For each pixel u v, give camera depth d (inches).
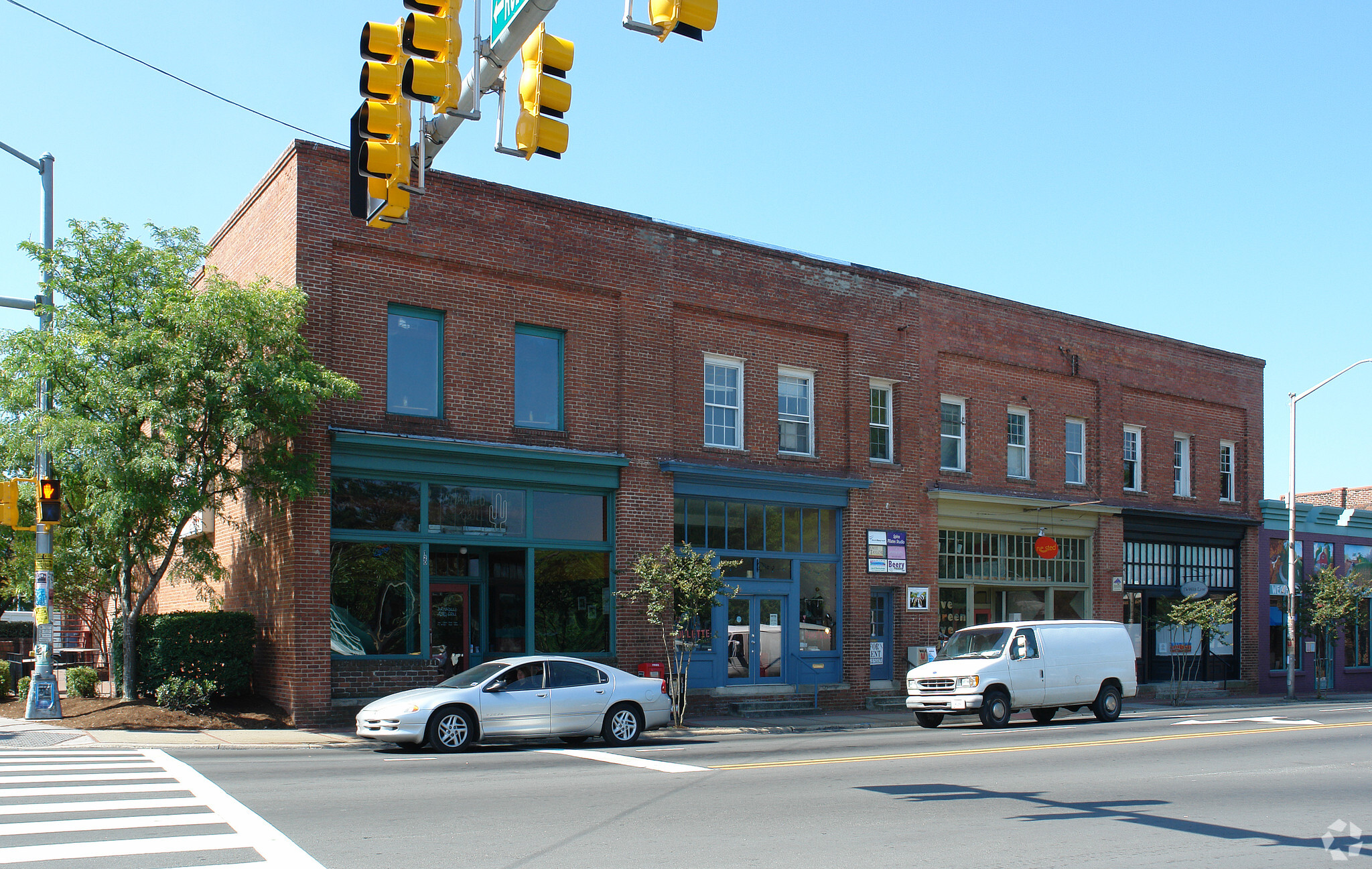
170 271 759.7
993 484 1155.9
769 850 342.0
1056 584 1202.6
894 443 1079.6
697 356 962.7
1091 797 462.0
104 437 685.9
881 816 407.5
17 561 872.3
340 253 791.7
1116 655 922.1
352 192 366.0
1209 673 1346.0
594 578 884.0
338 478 780.0
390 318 813.2
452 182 838.5
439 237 827.4
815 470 1021.8
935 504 1097.4
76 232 754.8
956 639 903.7
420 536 804.6
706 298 962.7
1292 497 1334.9
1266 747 678.5
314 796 435.5
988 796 461.4
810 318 1027.9
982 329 1161.4
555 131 334.3
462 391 831.7
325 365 770.2
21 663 1087.0
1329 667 1470.2
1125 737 744.3
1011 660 855.1
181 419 703.7
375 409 793.6
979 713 839.7
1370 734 778.2
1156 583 1304.1
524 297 869.8
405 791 454.0
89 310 752.3
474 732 621.9
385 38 335.9
